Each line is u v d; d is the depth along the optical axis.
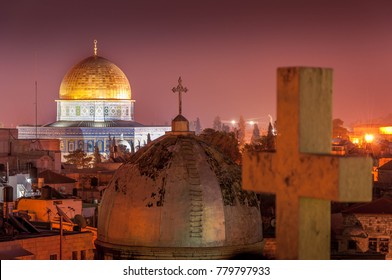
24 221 96.75
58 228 103.62
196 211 66.06
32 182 162.12
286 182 23.59
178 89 73.19
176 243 65.94
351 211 114.69
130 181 68.25
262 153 24.16
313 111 23.36
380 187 169.75
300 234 23.39
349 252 106.94
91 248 94.25
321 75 23.36
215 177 67.50
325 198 22.50
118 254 67.38
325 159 22.47
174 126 70.06
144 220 66.56
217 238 66.31
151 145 69.94
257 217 68.81
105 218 69.00
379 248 113.75
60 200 122.75
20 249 88.00
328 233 23.70
